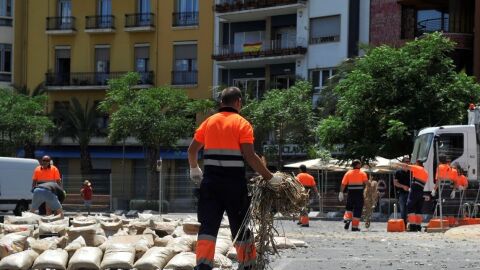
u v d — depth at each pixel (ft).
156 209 116.88
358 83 110.22
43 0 175.32
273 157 133.08
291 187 22.50
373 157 108.78
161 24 164.66
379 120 108.17
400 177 70.79
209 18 159.43
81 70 171.73
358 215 66.49
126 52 168.04
